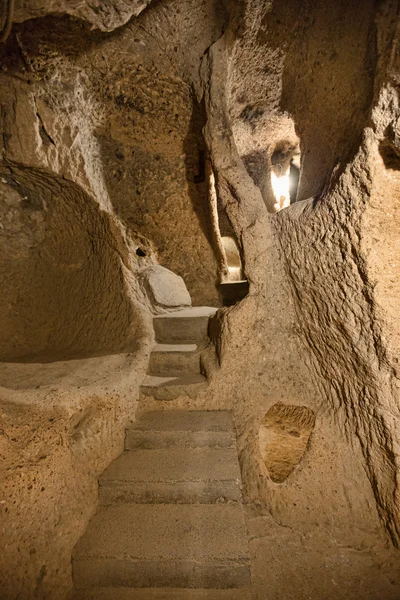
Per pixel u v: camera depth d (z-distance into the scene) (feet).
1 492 6.77
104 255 14.61
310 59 10.44
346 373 9.68
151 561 7.23
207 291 18.70
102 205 14.10
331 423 10.28
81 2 7.66
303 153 12.63
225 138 11.43
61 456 8.00
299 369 11.25
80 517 7.96
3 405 7.66
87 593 7.21
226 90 11.14
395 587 7.97
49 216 15.02
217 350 12.01
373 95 7.18
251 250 11.48
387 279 7.88
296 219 10.23
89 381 10.16
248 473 10.12
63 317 15.21
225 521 8.11
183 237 17.78
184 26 10.84
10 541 6.67
